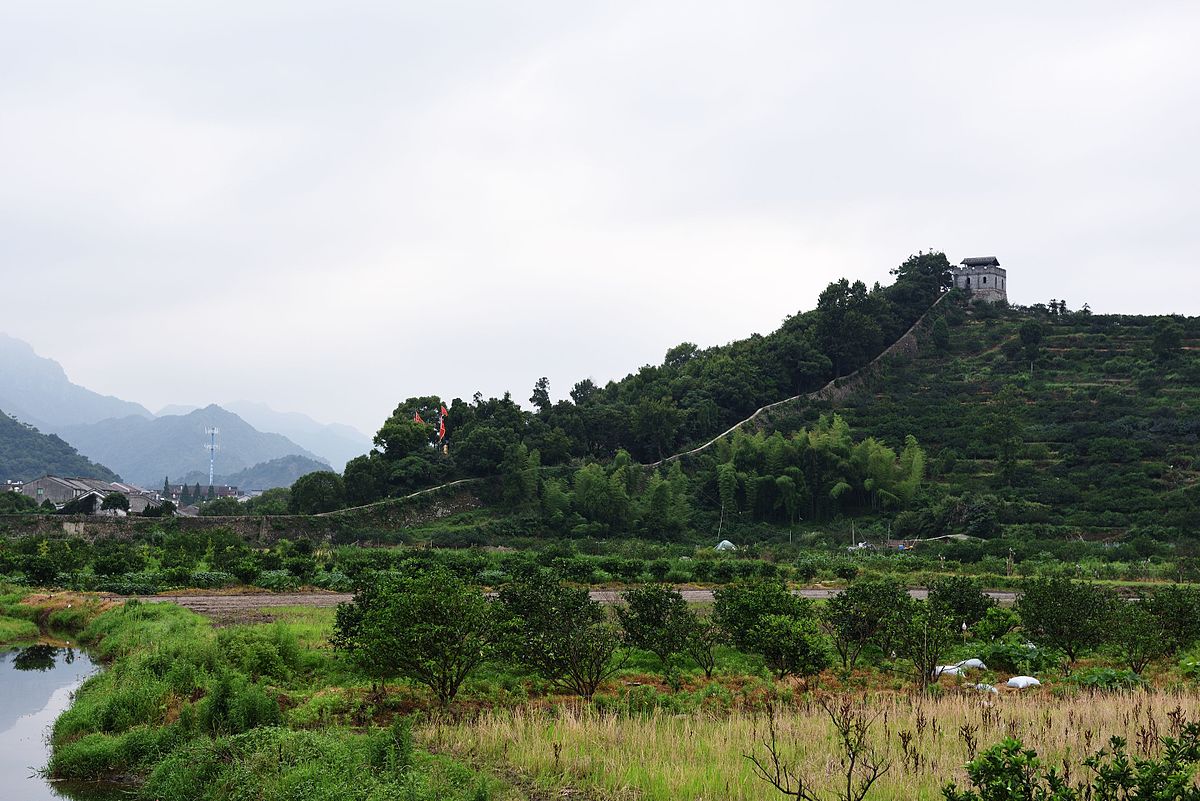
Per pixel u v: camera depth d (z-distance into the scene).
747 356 116.88
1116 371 109.50
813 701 19.39
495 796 13.61
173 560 52.59
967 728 14.45
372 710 19.05
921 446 98.06
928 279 138.25
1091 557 63.72
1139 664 25.03
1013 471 86.19
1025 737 15.45
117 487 142.00
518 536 79.62
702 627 24.69
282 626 24.30
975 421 100.88
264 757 15.38
